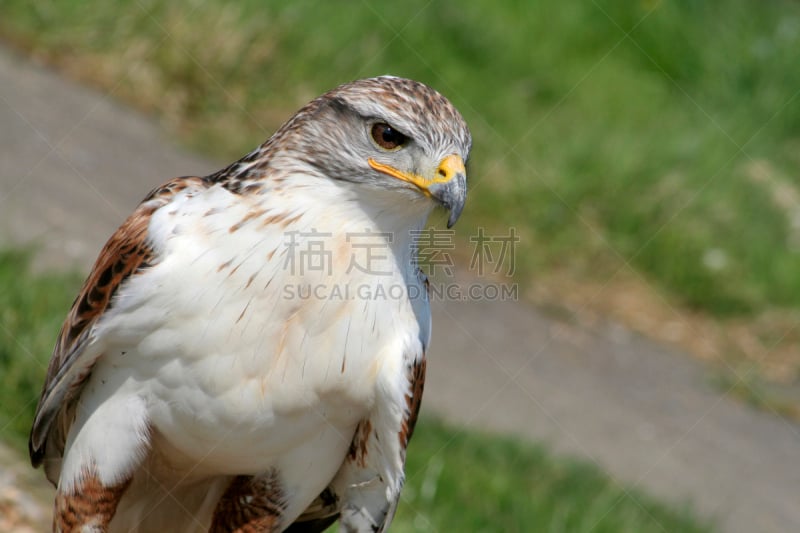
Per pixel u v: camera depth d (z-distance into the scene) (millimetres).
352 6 19609
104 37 17828
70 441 6676
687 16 23703
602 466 12352
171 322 6199
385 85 6488
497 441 11680
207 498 7215
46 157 14422
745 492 12883
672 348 16609
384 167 6352
